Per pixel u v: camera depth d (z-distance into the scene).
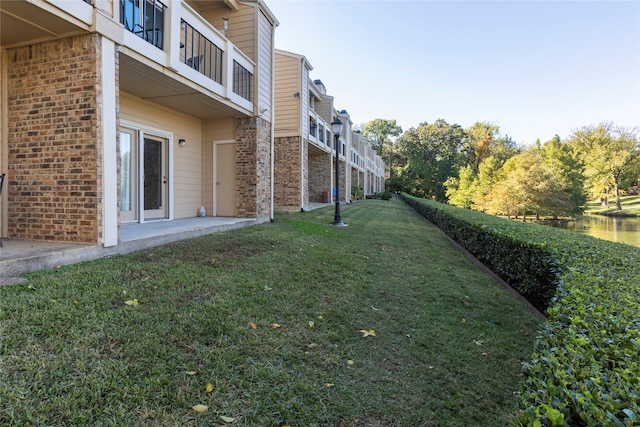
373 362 2.36
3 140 4.28
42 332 2.13
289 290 3.52
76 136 4.00
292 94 11.83
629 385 1.09
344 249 5.86
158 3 5.40
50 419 1.50
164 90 6.01
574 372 1.22
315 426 1.69
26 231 4.24
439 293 3.95
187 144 7.91
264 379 2.00
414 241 7.56
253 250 4.96
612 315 1.69
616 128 28.72
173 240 5.23
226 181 8.28
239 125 8.09
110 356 2.00
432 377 2.23
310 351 2.39
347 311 3.20
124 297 2.82
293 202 11.88
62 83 4.04
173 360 2.06
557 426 0.99
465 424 1.80
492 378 2.26
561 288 2.34
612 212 28.59
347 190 20.30
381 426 1.74
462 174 34.81
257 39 7.96
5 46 4.22
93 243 3.96
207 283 3.38
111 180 4.11
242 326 2.61
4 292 2.62
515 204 23.59
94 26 3.87
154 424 1.56
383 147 56.09
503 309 3.63
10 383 1.66
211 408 1.71
